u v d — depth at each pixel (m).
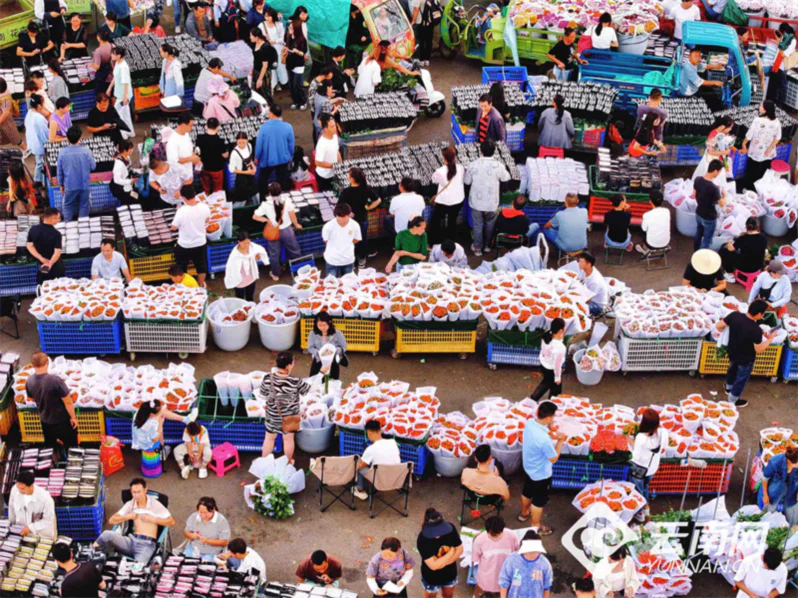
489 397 14.59
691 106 20.03
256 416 13.55
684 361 15.34
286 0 22.36
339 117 19.02
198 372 15.20
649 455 12.68
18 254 16.03
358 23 22.44
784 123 19.94
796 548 12.09
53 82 20.17
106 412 13.59
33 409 13.54
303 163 18.89
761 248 16.70
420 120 22.00
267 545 12.56
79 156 17.03
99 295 15.11
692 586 12.23
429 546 11.05
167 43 21.70
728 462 13.19
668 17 23.27
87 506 12.29
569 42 21.52
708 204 17.00
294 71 21.55
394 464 12.50
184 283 15.76
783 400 15.13
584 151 20.20
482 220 17.42
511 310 15.02
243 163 17.06
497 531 11.28
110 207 18.31
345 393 13.98
